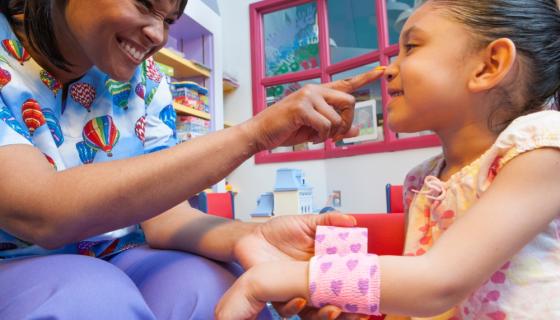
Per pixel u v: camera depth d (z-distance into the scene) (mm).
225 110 3500
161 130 817
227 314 436
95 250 684
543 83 571
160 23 568
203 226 648
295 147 3283
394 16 2729
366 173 2740
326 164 3070
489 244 414
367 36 2965
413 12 625
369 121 2752
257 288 442
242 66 3465
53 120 613
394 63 623
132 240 749
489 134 566
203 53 2928
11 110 528
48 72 618
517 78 547
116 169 424
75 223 408
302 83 3309
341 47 3121
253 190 3320
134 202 423
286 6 3320
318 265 434
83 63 627
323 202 3051
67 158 634
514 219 424
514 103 556
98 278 411
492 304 508
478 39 542
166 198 441
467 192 548
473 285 413
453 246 420
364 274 416
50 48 576
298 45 3326
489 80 532
